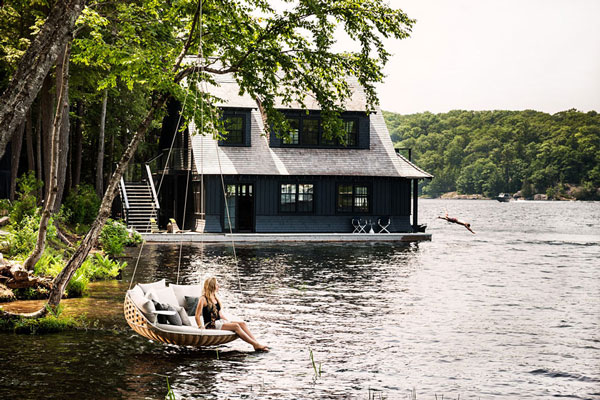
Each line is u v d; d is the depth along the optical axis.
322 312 16.06
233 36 15.95
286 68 15.99
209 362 11.36
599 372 11.05
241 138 41.47
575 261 29.69
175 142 46.84
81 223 36.00
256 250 32.62
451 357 11.92
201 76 16.08
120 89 43.25
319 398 9.52
